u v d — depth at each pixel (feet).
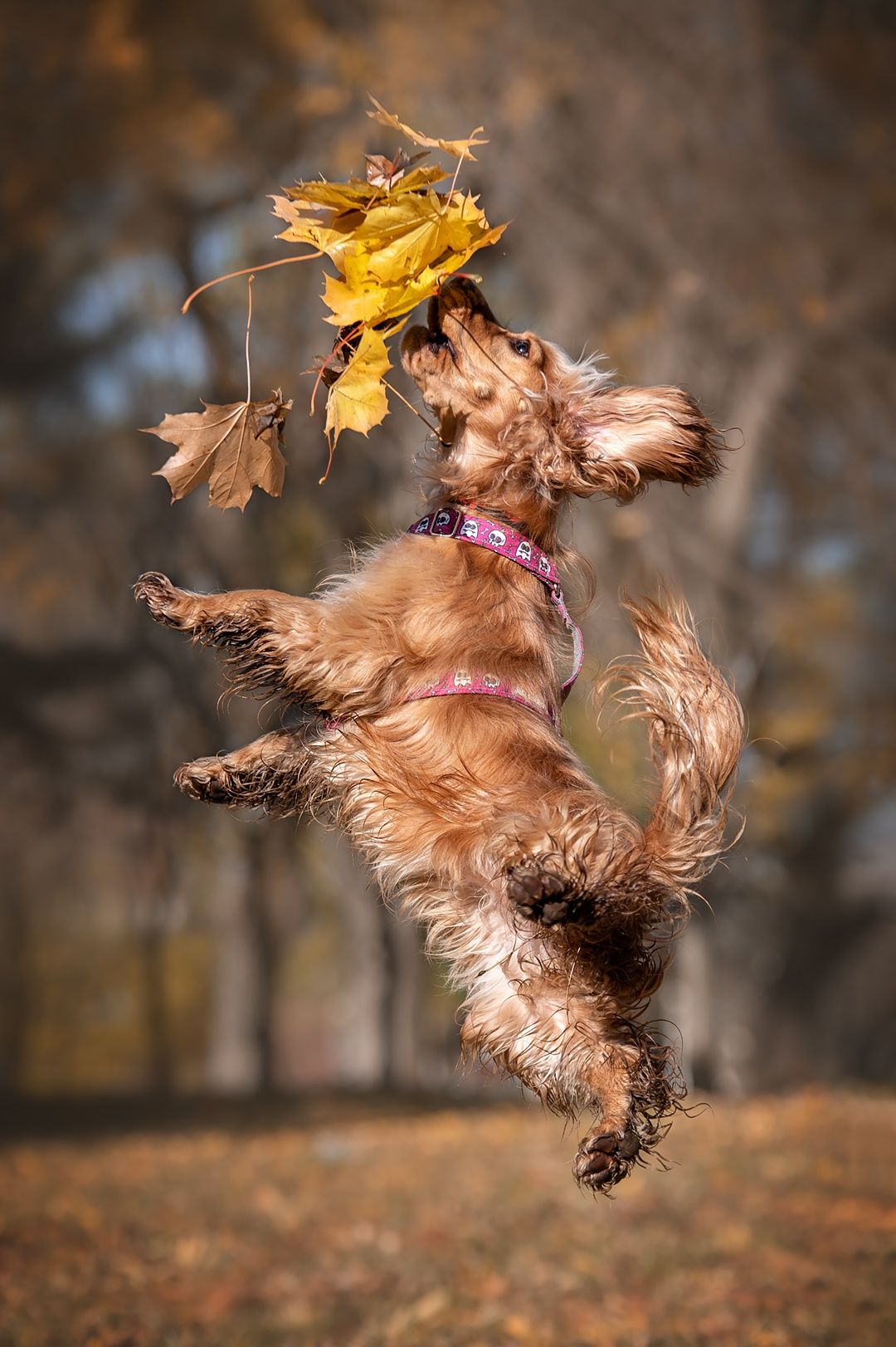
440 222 14.11
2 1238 27.27
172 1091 90.63
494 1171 36.27
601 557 61.77
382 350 14.33
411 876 13.98
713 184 63.87
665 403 15.03
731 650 65.62
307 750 15.01
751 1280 22.88
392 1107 63.00
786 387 66.13
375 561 15.17
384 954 81.76
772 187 64.18
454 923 13.99
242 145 63.00
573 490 15.44
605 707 14.99
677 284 61.72
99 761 79.10
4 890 128.06
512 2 62.28
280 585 69.46
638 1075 13.38
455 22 62.08
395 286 14.28
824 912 94.53
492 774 13.78
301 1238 27.81
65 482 76.18
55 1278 23.68
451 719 14.01
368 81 60.70
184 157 63.16
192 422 14.12
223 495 14.29
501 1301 22.16
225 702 15.28
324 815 15.42
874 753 74.54
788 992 97.50
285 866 84.64
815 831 88.07
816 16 66.23
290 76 62.59
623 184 63.26
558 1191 32.30
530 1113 53.16
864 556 72.79
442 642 14.33
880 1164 33.86
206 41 62.64
